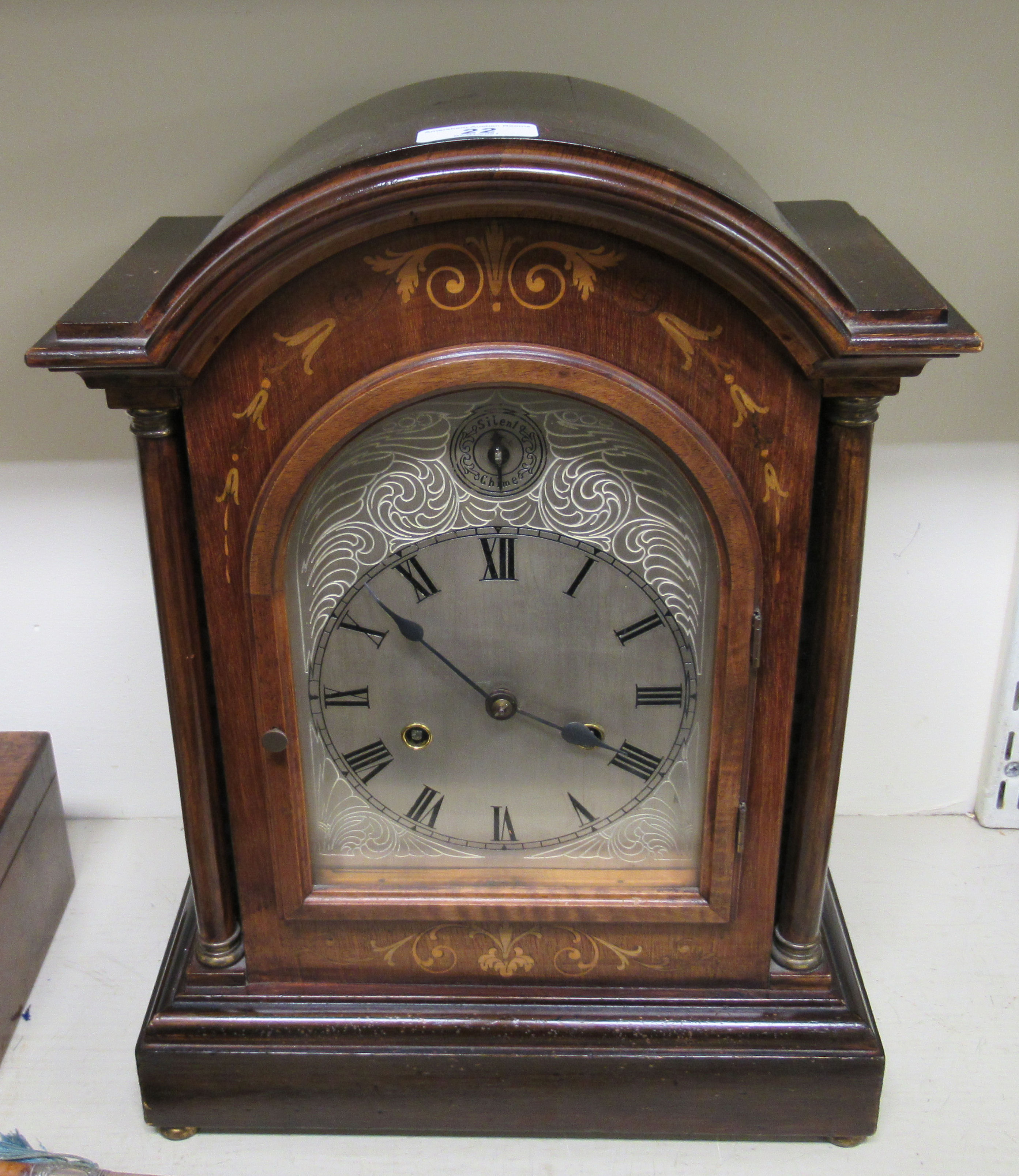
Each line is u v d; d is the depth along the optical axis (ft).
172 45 2.12
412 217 1.59
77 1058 2.24
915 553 2.51
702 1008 2.06
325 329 1.68
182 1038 2.06
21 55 2.12
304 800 1.98
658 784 1.98
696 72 2.15
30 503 2.46
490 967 2.08
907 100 2.16
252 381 1.70
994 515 2.47
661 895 2.01
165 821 2.76
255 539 1.78
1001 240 2.26
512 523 1.82
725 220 1.55
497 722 1.95
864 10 2.09
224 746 1.92
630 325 1.67
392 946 2.06
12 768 2.35
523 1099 2.08
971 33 2.11
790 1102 2.07
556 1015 2.06
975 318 2.32
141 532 2.48
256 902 2.03
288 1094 2.09
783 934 2.07
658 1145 2.12
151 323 1.63
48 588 2.54
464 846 2.04
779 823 1.95
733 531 1.76
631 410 1.70
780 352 1.67
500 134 1.56
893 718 2.67
